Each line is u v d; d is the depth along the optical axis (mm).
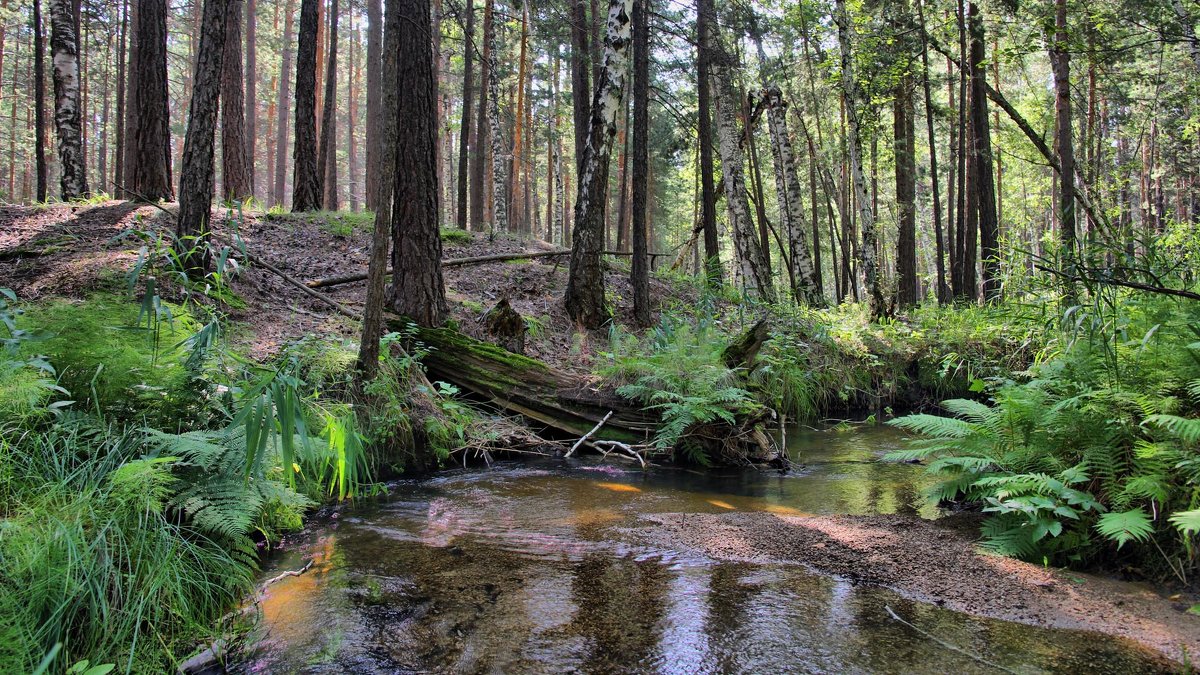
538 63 28578
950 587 3342
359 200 45125
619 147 29438
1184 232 7645
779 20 17156
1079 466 3812
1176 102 19391
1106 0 14070
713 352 7551
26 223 8828
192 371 4164
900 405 10945
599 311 10289
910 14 15477
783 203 18344
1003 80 24375
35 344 3906
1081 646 2723
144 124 10742
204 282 6812
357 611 3168
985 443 4469
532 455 6949
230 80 13258
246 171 13617
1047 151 13609
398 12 5684
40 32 13172
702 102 13047
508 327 8398
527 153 28500
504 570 3678
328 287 8758
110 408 3887
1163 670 2527
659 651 2752
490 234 14078
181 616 2914
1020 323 8438
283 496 4008
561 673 2598
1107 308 4953
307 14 12703
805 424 9547
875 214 21562
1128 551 3564
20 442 3266
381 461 5895
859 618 3020
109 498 3105
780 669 2586
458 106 33594
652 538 4215
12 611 2330
